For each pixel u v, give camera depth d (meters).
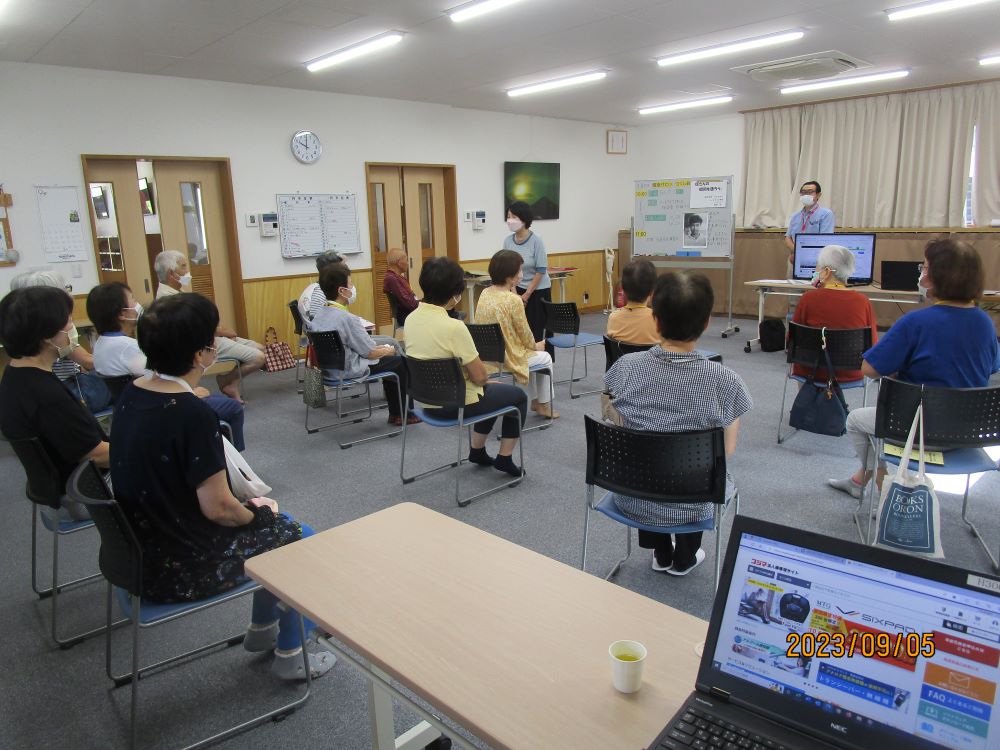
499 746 0.90
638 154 10.26
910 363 2.50
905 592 0.85
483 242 8.43
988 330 2.42
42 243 5.26
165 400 1.63
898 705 0.83
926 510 1.97
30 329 2.05
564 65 5.88
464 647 1.10
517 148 8.63
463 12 4.28
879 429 2.41
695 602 2.41
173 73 5.62
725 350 6.77
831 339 3.51
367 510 3.26
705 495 1.97
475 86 6.66
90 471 1.69
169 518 1.70
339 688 2.03
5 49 4.64
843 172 8.05
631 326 3.48
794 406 3.85
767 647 0.93
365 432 4.47
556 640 1.11
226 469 1.78
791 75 6.32
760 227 8.77
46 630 2.37
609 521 3.08
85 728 1.88
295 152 6.58
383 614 1.20
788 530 0.95
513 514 3.17
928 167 7.45
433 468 3.79
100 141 5.45
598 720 0.93
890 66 6.26
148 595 1.72
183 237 6.15
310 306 4.46
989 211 7.14
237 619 2.42
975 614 0.80
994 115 6.94
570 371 6.04
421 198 7.87
